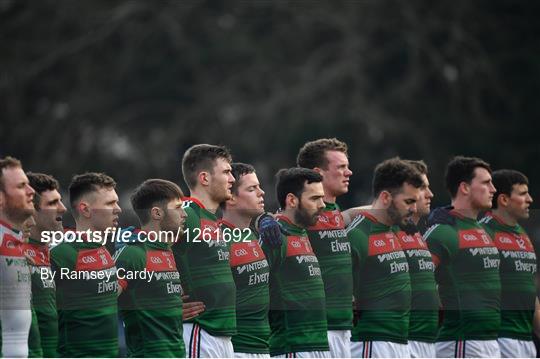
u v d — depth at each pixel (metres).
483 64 103.00
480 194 37.62
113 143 108.50
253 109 104.44
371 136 103.31
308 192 34.00
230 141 102.75
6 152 104.38
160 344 31.06
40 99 109.81
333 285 34.75
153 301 31.12
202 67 109.50
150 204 31.41
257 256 33.25
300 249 34.03
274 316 34.09
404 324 35.53
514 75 106.31
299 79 106.12
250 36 111.19
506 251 38.69
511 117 105.62
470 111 104.25
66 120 105.19
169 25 108.00
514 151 101.62
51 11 110.44
